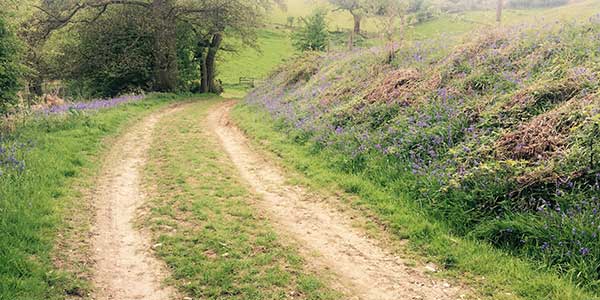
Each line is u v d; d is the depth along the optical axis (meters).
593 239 5.93
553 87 9.48
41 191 8.37
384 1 18.70
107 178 10.57
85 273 6.01
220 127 19.41
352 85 16.66
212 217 8.11
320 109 16.02
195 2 36.78
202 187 9.96
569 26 13.59
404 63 16.27
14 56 13.56
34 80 30.78
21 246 6.24
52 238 6.82
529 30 14.34
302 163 11.93
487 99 10.74
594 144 7.27
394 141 10.92
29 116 14.62
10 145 10.70
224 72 58.78
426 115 11.34
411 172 9.38
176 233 7.36
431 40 18.27
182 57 41.91
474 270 6.25
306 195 9.85
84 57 33.72
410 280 6.15
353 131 12.57
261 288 5.72
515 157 8.24
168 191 9.63
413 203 8.48
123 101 24.94
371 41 29.66
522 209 7.09
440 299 5.65
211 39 46.09
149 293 5.62
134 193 9.59
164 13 34.12
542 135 8.21
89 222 7.76
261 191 10.08
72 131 14.20
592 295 5.36
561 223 6.31
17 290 5.25
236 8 37.75
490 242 6.89
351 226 8.08
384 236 7.58
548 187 7.23
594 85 8.98
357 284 6.03
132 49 34.53
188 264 6.29
